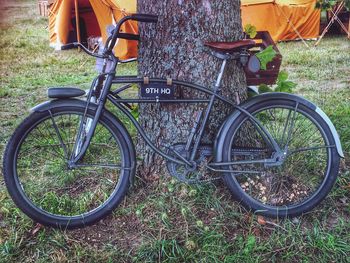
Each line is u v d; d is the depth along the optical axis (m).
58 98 2.52
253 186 2.77
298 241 2.44
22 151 2.95
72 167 2.62
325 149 2.72
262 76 3.09
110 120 2.58
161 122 2.76
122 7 8.92
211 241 2.43
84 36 11.17
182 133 2.72
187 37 2.62
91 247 2.44
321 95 5.55
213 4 2.61
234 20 2.73
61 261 2.34
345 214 2.69
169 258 2.34
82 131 2.57
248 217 2.61
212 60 2.66
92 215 2.59
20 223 2.61
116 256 2.37
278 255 2.37
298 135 2.83
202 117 2.67
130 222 2.61
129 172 2.64
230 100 2.72
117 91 2.75
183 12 2.60
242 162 2.62
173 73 2.67
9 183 2.49
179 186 2.74
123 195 2.64
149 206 2.68
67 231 2.56
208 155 2.67
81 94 2.54
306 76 7.08
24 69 8.45
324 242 2.42
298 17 10.84
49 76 7.75
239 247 2.41
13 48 10.93
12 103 5.82
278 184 2.80
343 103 5.02
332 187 2.68
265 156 2.70
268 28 10.80
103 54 2.51
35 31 13.67
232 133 2.60
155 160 2.83
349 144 3.52
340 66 7.86
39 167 3.00
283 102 2.63
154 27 2.65
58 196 2.82
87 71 8.22
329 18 12.02
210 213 2.62
